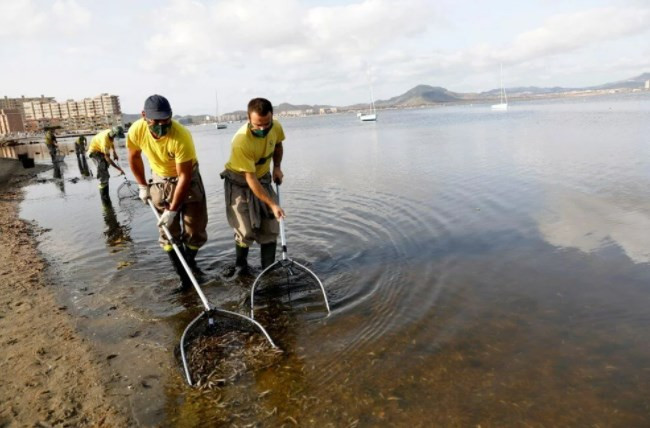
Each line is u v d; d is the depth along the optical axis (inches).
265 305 195.9
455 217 310.8
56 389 144.1
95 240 308.7
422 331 167.2
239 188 219.1
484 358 148.8
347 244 266.7
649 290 187.8
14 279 238.1
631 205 309.4
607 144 667.4
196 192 223.0
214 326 177.5
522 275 210.8
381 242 267.3
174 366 154.9
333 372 146.0
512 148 703.7
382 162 639.8
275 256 246.5
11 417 131.3
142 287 222.1
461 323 171.2
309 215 336.2
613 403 125.3
